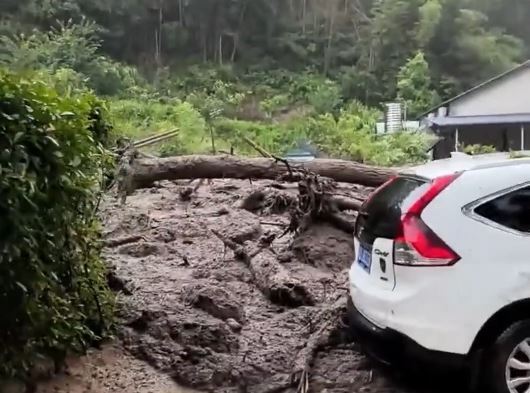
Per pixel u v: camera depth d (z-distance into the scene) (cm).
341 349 497
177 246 775
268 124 3553
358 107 3909
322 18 5506
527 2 5756
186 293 573
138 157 918
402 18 4922
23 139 358
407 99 4188
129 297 562
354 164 934
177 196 1066
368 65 4900
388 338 397
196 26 5050
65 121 391
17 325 372
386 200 432
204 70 4672
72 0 4356
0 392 374
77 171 403
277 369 463
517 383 381
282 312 572
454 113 3203
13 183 343
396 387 436
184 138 2228
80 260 451
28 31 3922
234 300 564
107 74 3516
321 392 433
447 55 4728
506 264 379
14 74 391
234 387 444
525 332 380
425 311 381
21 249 354
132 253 734
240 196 1034
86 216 446
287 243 749
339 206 767
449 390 430
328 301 588
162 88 4203
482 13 5338
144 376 445
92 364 446
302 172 830
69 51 3422
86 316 458
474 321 376
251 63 5069
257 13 5284
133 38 4788
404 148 2598
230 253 747
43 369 409
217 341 493
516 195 393
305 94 4503
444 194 390
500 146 3016
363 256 446
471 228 383
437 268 379
